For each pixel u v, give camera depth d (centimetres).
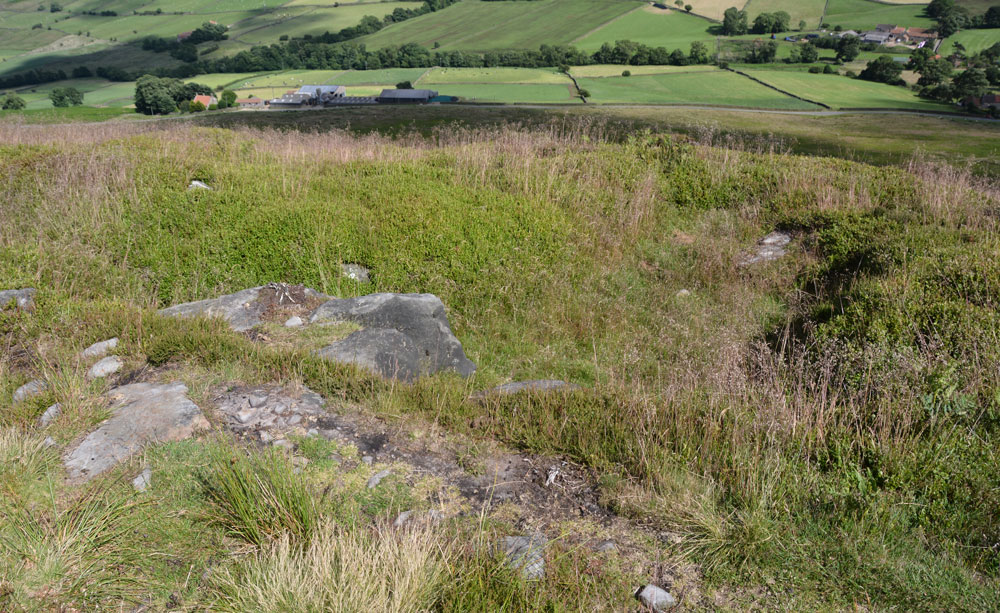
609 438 458
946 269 760
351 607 274
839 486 387
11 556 293
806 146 4581
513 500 387
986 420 455
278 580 286
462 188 1195
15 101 10412
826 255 1016
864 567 323
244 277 826
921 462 402
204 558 315
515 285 888
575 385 581
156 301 750
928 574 318
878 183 1277
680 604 304
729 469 411
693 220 1209
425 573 298
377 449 430
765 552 335
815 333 686
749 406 489
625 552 341
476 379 639
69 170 1119
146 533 326
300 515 338
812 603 305
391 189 1155
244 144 1612
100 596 284
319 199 1080
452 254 923
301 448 417
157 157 1273
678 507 371
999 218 1067
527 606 292
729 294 924
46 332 575
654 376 676
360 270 882
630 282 971
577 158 1412
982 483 380
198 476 372
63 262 764
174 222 935
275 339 591
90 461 380
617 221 1152
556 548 339
